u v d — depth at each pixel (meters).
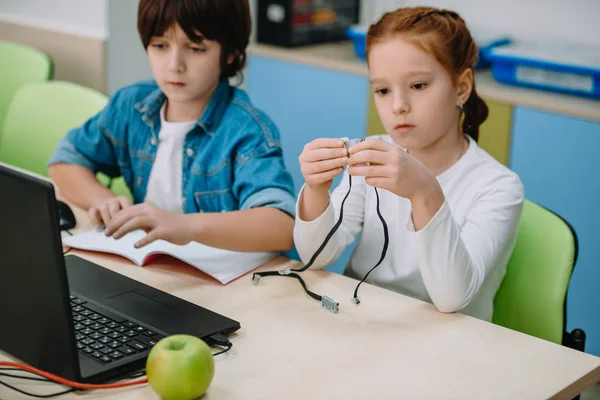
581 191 2.49
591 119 2.43
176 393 0.99
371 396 1.03
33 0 3.20
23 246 0.98
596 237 2.48
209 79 1.67
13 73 2.67
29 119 2.22
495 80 2.79
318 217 1.39
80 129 1.86
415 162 1.25
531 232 1.49
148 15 1.60
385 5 3.37
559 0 2.89
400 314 1.27
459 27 1.42
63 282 0.96
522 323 1.48
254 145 1.66
